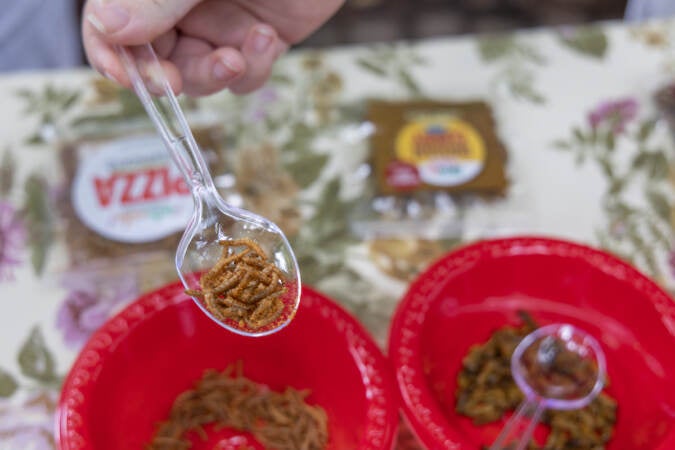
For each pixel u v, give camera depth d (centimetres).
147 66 48
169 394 49
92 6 46
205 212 46
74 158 58
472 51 66
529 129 61
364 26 106
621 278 50
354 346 47
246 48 54
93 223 55
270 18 56
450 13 109
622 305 51
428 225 57
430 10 109
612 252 56
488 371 50
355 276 54
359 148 60
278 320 45
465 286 51
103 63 48
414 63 65
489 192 58
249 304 45
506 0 110
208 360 50
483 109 62
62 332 52
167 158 58
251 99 63
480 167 58
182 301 48
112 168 57
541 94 64
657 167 60
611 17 108
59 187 57
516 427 48
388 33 106
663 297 49
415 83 64
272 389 50
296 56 65
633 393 49
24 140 59
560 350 50
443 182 58
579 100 63
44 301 53
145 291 53
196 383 49
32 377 50
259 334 45
